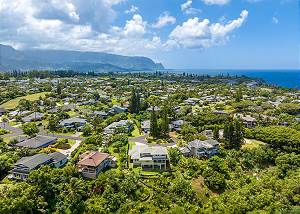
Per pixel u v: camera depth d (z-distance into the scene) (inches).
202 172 3211.1
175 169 3250.5
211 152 3791.8
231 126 4077.3
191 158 3503.9
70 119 5241.1
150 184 2908.5
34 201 2405.3
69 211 2501.2
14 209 2245.3
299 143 3902.6
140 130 4867.1
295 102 6870.1
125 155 3496.6
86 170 3016.7
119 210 2566.4
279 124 5123.0
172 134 4731.8
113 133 4495.6
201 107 6628.9
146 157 3324.3
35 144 3814.0
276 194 2891.2
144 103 6555.1
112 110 6259.8
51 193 2605.8
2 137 4375.0
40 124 5152.6
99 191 2731.3
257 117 5408.5
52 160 3223.4
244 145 4156.0
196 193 2878.9
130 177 2881.4
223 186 3011.8
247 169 3516.2
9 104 6934.1
